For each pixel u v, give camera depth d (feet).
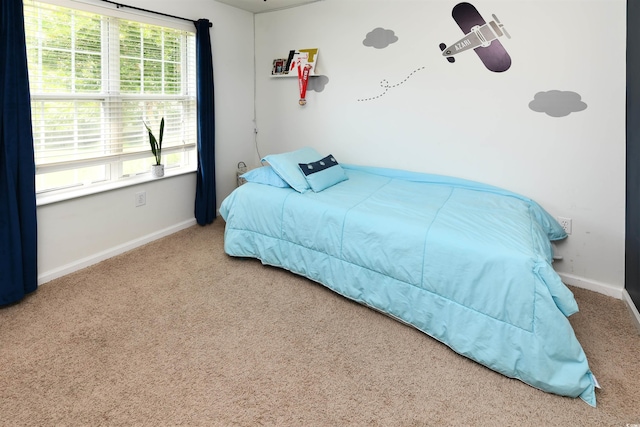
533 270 5.23
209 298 7.48
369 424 4.59
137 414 4.64
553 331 5.01
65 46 7.84
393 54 9.82
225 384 5.19
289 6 11.40
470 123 9.01
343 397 5.02
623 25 7.03
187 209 11.46
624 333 6.51
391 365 5.68
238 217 8.99
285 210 8.21
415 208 7.43
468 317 5.74
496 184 8.92
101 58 8.60
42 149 7.79
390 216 6.94
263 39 12.32
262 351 5.92
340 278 7.42
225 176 12.43
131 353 5.76
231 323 6.65
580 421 4.68
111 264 8.86
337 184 9.39
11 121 6.72
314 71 11.10
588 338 6.37
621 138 7.36
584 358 5.07
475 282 5.66
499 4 8.16
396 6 9.54
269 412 4.74
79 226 8.48
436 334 6.17
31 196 7.16
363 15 10.12
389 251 6.63
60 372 5.31
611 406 4.91
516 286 5.26
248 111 12.81
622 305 7.47
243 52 12.21
